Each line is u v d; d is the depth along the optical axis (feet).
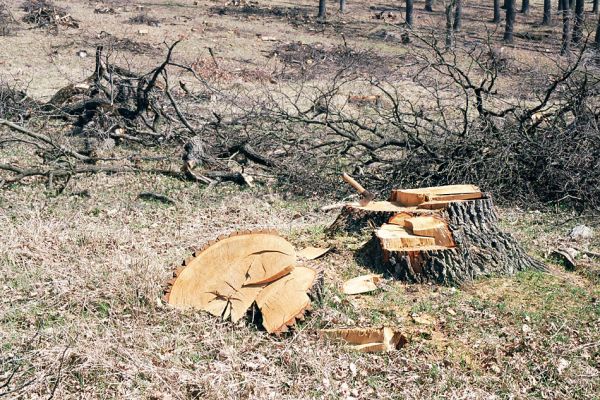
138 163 42.98
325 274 24.48
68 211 32.83
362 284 23.66
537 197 38.11
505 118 41.06
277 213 34.86
